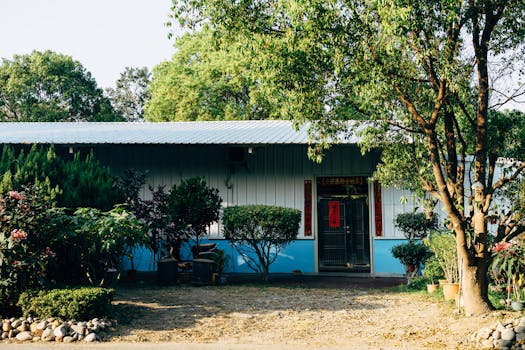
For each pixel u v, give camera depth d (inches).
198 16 296.5
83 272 371.6
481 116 311.1
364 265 566.6
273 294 411.2
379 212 559.5
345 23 267.7
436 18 253.6
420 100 319.6
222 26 291.0
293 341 267.1
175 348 254.5
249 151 524.4
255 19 292.0
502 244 311.0
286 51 276.4
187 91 956.0
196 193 487.8
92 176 424.8
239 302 372.5
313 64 283.6
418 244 477.7
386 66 271.7
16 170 374.3
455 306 341.1
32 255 302.7
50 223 316.8
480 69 308.2
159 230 553.9
